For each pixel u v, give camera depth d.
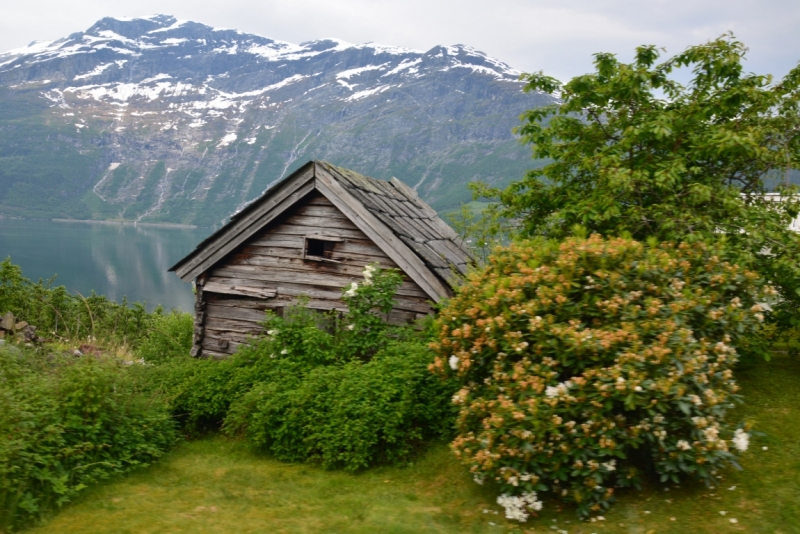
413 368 8.63
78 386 7.88
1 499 6.14
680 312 6.41
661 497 5.98
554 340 6.04
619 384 5.51
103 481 7.39
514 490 6.25
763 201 9.69
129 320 20.97
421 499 6.86
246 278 12.48
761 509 5.58
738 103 9.52
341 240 11.73
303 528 6.19
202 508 6.77
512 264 7.35
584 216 9.27
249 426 8.90
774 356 9.62
